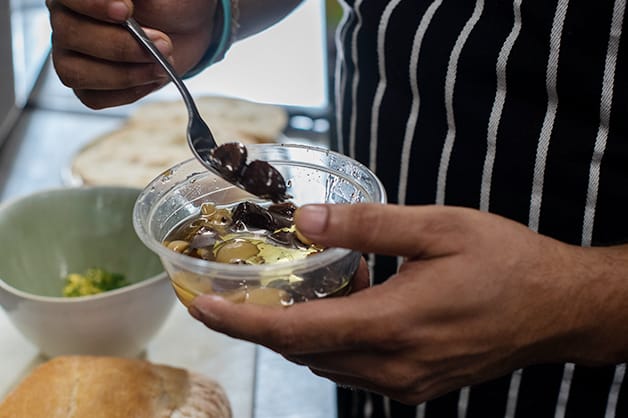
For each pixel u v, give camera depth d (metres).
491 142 0.51
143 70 0.49
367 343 0.39
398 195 0.56
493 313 0.40
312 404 0.61
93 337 0.58
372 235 0.37
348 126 0.60
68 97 0.96
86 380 0.54
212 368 0.61
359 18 0.56
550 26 0.48
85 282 0.65
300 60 1.00
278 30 1.07
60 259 0.66
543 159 0.50
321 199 0.44
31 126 0.91
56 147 0.88
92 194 0.66
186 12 0.50
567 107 0.49
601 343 0.44
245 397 0.59
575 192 0.50
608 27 0.46
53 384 0.53
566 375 0.53
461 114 0.52
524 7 0.49
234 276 0.37
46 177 0.83
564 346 0.44
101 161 0.80
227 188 0.44
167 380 0.55
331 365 0.41
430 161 0.54
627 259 0.43
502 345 0.41
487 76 0.51
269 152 0.44
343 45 0.59
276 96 0.92
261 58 1.01
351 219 0.37
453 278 0.38
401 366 0.40
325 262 0.37
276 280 0.38
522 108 0.50
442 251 0.39
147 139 0.84
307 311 0.37
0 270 0.62
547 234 0.52
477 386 0.56
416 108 0.54
